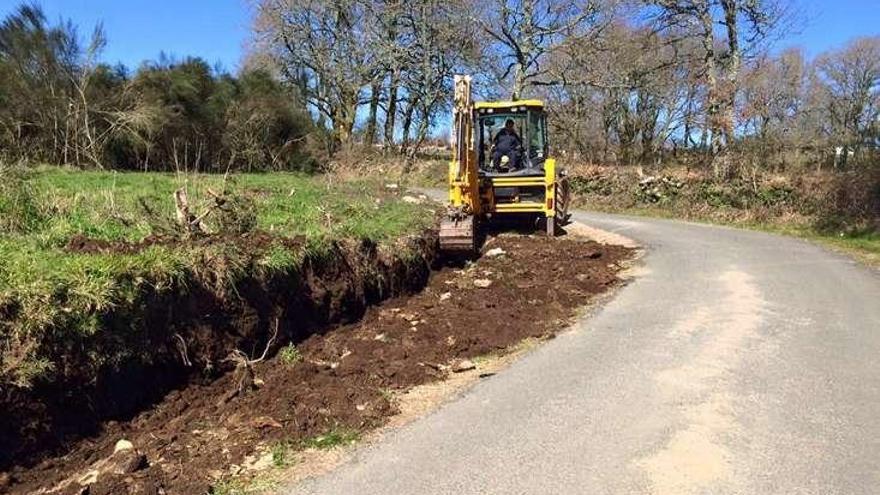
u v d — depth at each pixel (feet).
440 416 17.57
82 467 15.10
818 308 27.55
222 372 20.31
